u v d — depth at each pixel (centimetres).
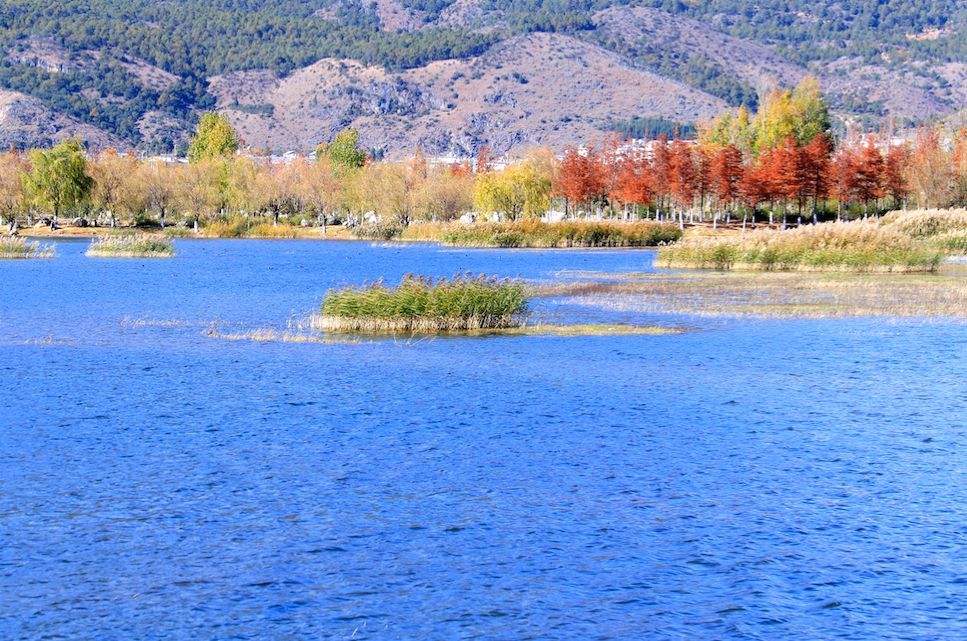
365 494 2648
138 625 1881
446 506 2544
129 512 2509
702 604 1961
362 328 5947
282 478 2798
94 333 5888
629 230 16262
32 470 2886
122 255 13475
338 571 2122
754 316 6353
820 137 18888
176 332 5919
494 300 5991
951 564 2158
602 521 2425
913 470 2862
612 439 3231
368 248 16312
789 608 1944
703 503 2562
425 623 1881
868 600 1980
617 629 1855
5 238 13500
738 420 3500
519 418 3541
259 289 8806
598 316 6450
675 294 7738
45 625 1884
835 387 4094
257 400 3881
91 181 19962
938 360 4706
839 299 7212
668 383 4200
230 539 2314
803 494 2638
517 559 2184
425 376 4384
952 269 9806
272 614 1920
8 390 4103
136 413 3656
